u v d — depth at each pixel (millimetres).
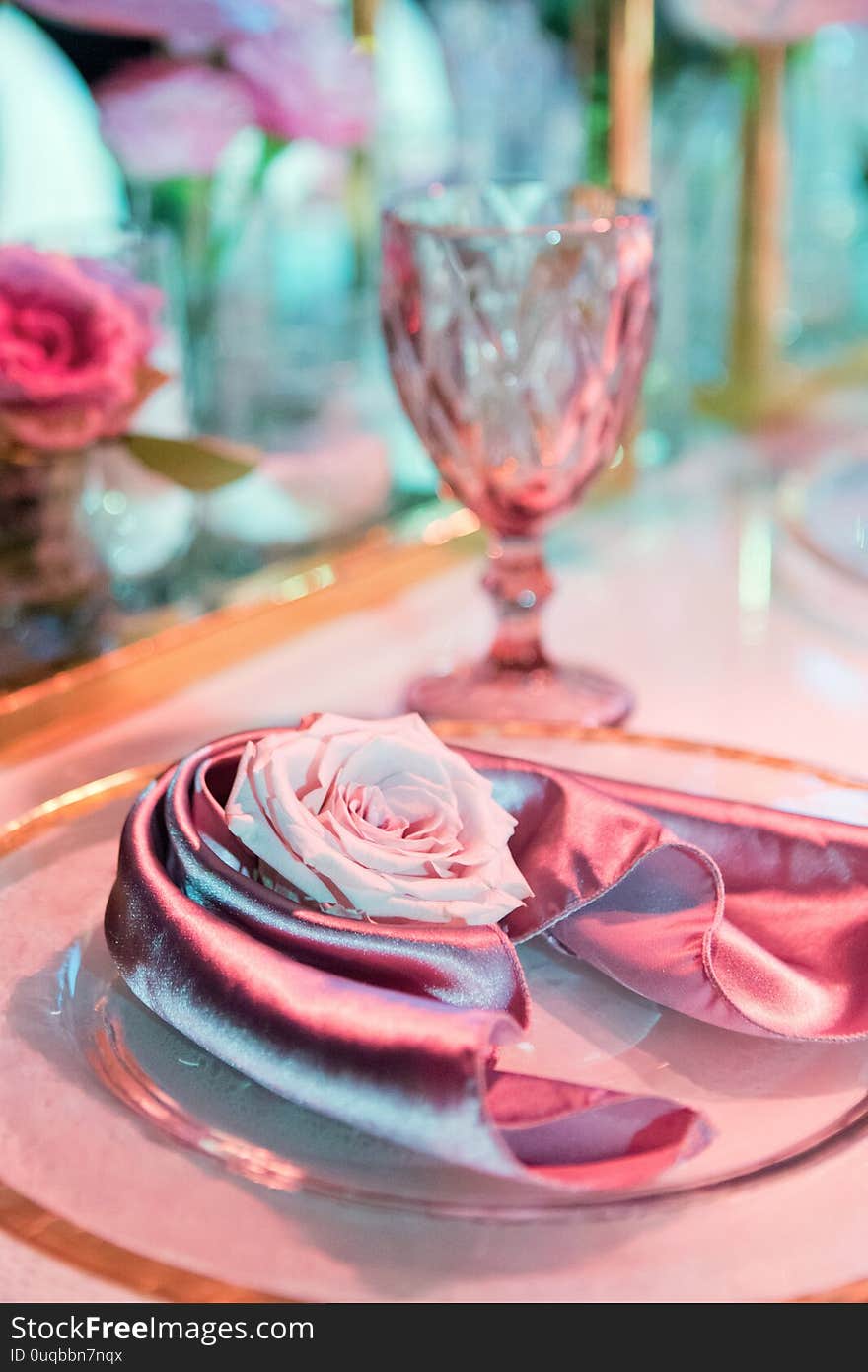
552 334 616
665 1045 471
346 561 762
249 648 715
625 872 478
